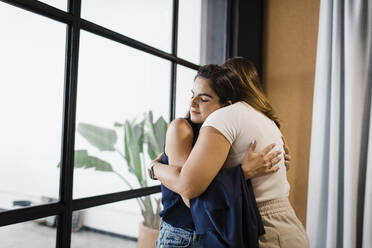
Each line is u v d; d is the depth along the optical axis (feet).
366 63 5.93
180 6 6.03
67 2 4.02
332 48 6.15
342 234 6.09
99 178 4.54
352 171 5.75
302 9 7.07
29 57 3.62
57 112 3.91
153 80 5.41
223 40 6.98
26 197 3.57
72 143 3.95
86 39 4.31
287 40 7.23
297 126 7.05
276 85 7.33
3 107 3.40
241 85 3.58
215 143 2.95
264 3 7.48
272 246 3.16
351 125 5.81
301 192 6.95
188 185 2.87
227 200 2.91
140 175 5.17
